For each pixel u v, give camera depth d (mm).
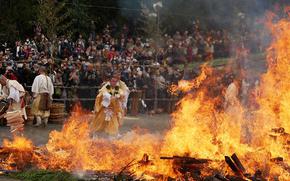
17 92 16188
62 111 20828
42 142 15844
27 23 33844
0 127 18812
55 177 11148
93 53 28328
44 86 19578
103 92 16234
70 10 31688
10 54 23625
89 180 10961
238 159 10844
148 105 26469
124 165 12195
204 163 11117
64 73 23781
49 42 27469
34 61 23266
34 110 19516
